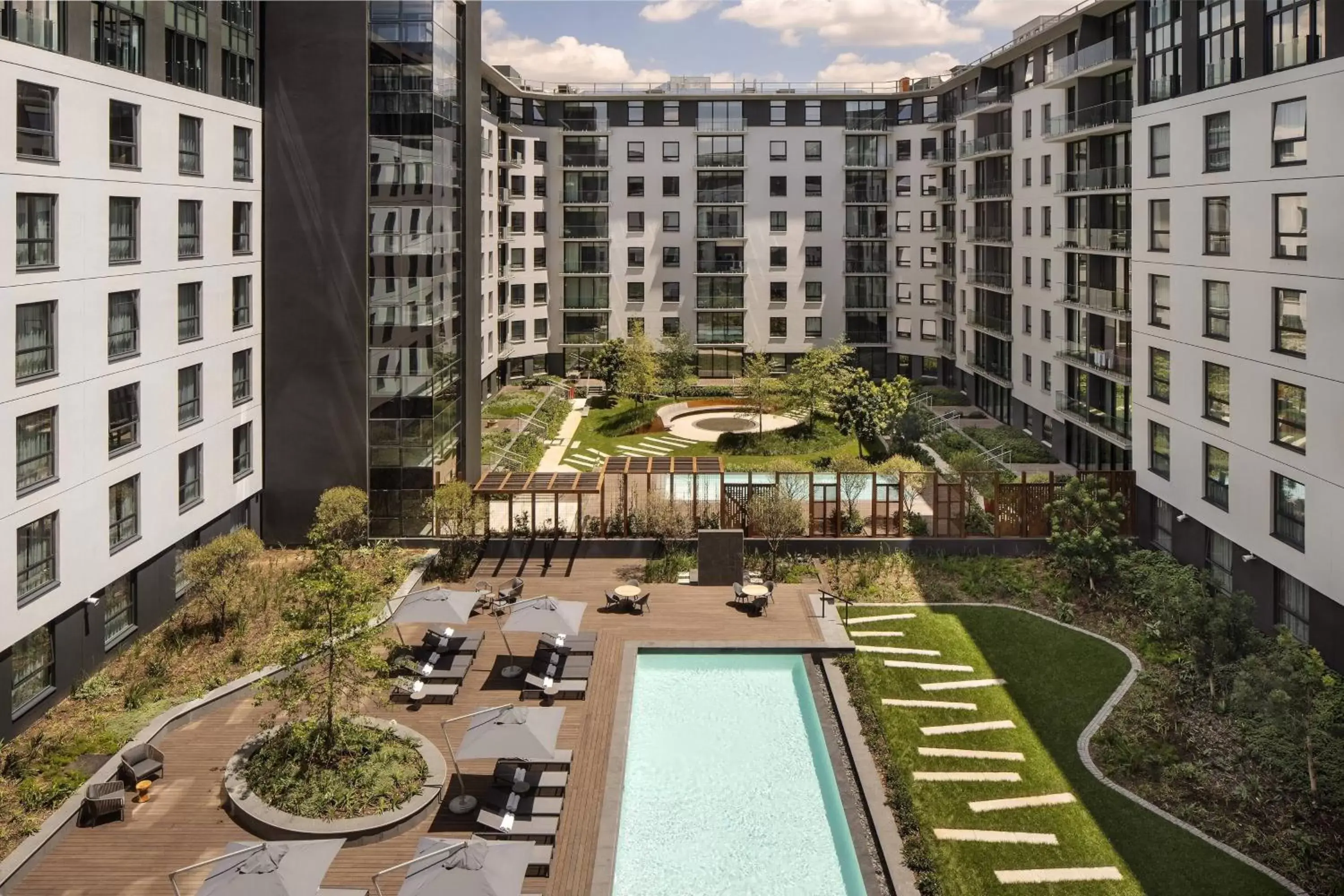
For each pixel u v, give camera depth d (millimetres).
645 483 40281
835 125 67438
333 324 33281
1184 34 29469
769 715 23234
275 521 34000
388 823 17875
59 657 22688
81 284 23250
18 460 21125
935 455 46844
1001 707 22828
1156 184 31578
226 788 18969
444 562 31750
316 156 32844
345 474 33812
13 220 20797
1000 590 30016
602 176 67812
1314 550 23375
